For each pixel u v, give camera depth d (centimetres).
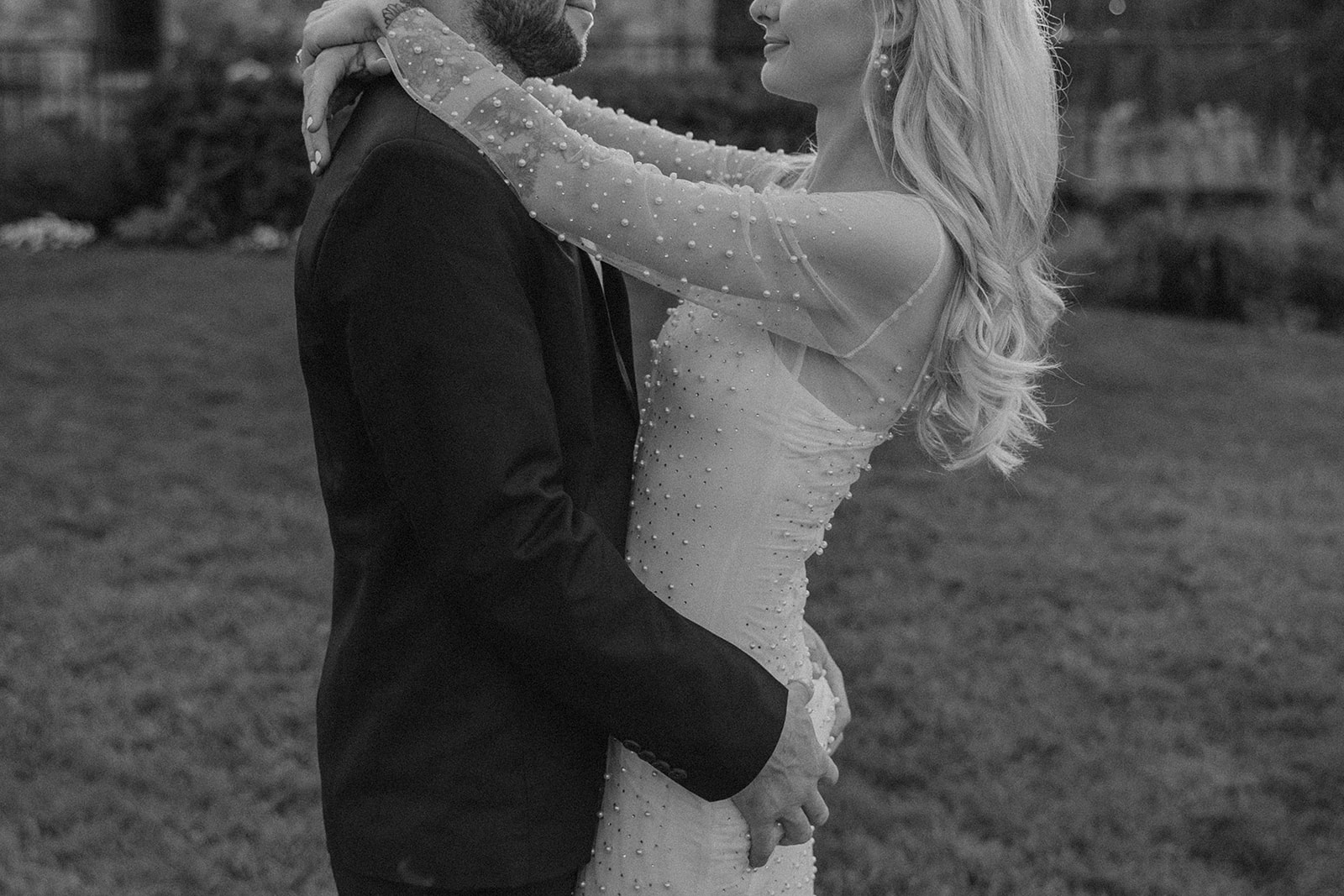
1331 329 1093
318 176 164
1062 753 428
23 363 785
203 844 362
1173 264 1115
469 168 150
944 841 376
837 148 181
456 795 159
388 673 162
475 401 146
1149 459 736
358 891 166
